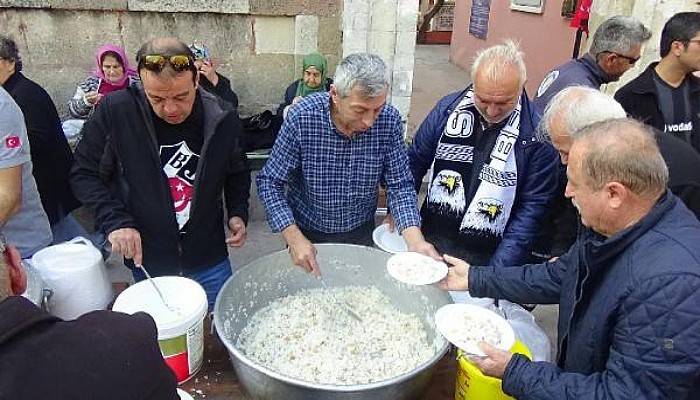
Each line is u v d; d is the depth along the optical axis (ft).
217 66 13.47
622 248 3.48
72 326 2.35
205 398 4.28
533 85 23.93
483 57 5.94
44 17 12.28
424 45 41.45
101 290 4.84
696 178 5.38
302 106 6.10
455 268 5.27
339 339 5.17
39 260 4.76
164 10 12.65
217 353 4.81
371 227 7.11
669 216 3.43
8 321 2.22
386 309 5.68
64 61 12.79
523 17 24.77
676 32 8.50
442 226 6.92
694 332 3.07
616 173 3.30
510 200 6.45
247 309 5.42
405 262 5.29
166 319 4.25
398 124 6.34
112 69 11.82
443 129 6.69
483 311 4.63
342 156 6.22
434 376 4.67
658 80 8.95
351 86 5.29
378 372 4.69
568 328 4.03
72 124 11.71
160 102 5.46
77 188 6.07
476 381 3.99
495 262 6.30
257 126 13.12
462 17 32.89
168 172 6.12
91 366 2.22
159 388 2.39
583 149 3.47
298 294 5.89
